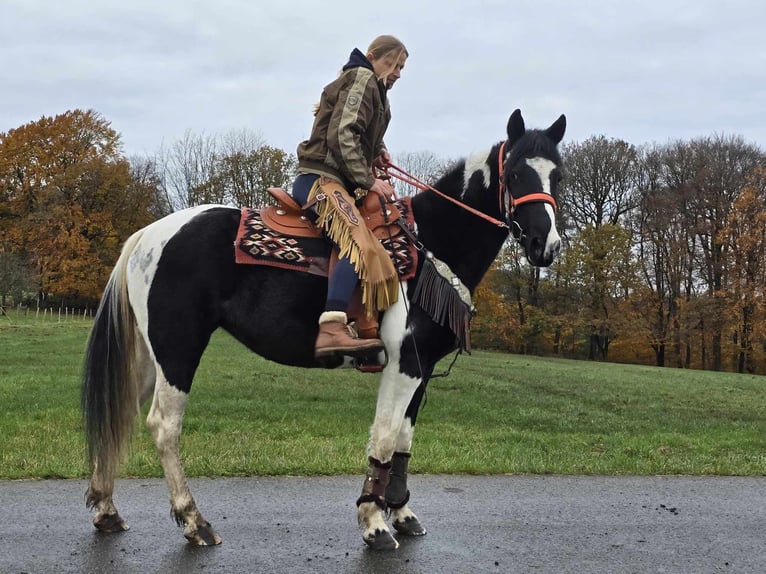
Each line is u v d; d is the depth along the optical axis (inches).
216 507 199.2
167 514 190.5
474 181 179.8
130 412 173.3
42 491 208.4
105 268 1643.7
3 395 414.9
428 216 180.4
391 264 164.4
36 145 1733.5
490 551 170.9
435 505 211.5
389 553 165.9
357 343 158.4
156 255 171.6
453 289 172.4
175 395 167.9
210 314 171.5
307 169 173.0
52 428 308.7
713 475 268.2
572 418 428.1
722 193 1486.2
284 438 311.1
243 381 552.7
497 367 925.2
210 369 641.0
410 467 256.4
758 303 1397.6
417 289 169.3
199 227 173.0
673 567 165.2
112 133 1806.1
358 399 469.7
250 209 180.5
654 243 1587.1
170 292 169.2
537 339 1632.6
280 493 216.1
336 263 165.6
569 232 1626.5
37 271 1596.9
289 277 168.4
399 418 169.0
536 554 170.1
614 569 162.2
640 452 311.4
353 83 166.6
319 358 164.4
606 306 1583.4
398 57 175.5
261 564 155.5
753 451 330.3
